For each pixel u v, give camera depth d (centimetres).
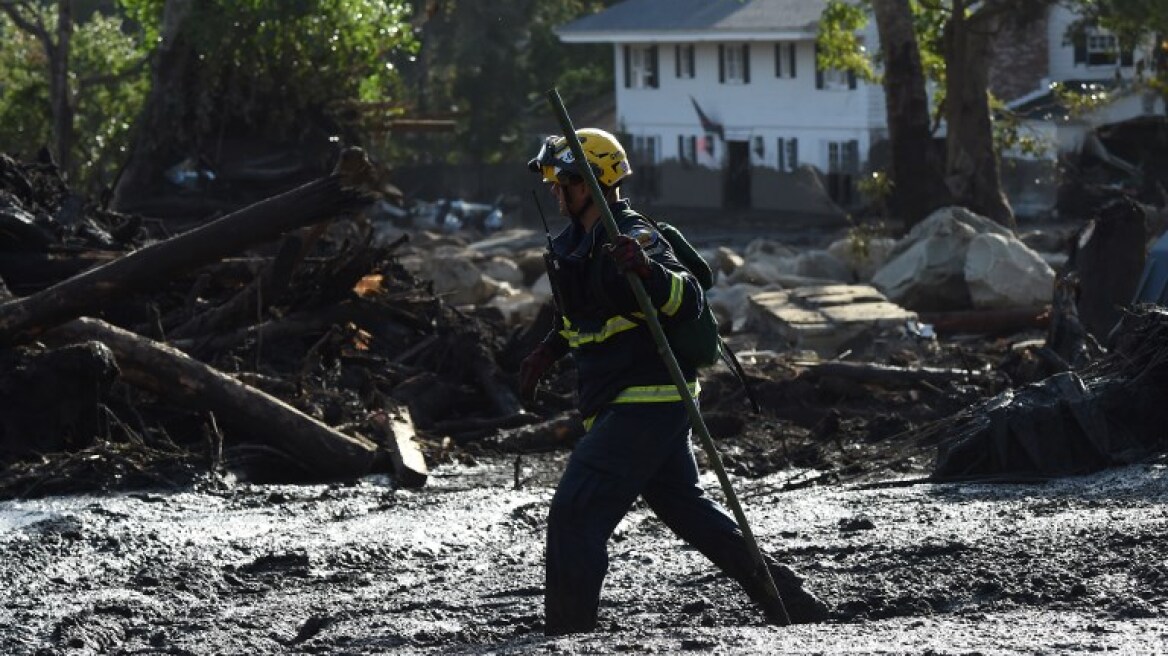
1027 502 2214
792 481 2794
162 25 7550
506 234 12144
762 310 5638
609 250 1330
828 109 13650
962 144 9244
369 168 3127
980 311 5706
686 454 1447
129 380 3006
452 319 3803
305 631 1638
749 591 1455
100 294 3027
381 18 7694
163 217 7119
